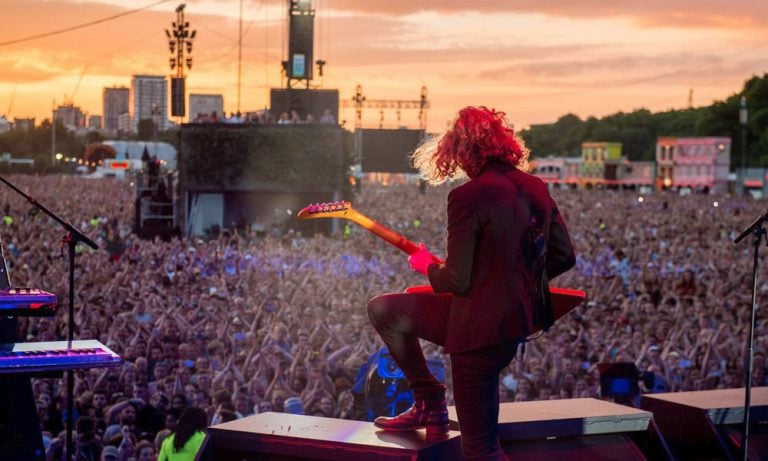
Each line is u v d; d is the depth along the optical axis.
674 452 4.48
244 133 45.69
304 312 15.48
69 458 4.88
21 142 181.38
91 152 155.50
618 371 7.46
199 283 21.02
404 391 4.97
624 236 42.16
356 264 24.31
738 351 13.16
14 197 63.06
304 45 58.00
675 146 139.88
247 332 14.27
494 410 3.36
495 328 3.26
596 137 174.75
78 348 3.81
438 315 3.53
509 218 3.27
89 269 21.36
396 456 3.37
